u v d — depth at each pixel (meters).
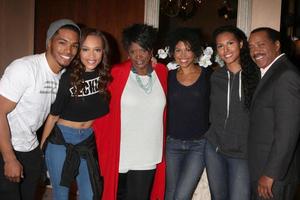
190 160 2.72
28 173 2.38
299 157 2.33
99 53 2.42
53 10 4.30
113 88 2.64
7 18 4.27
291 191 2.28
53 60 2.25
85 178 2.57
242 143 2.46
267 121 2.18
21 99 2.21
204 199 3.14
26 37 4.27
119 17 4.09
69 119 2.46
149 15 3.98
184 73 2.74
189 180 2.73
